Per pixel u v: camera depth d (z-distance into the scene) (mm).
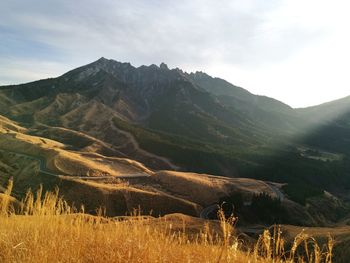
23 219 6566
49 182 119562
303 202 157875
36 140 190375
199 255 5289
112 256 5188
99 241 5910
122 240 5980
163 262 5242
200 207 134000
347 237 48969
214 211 134125
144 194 123188
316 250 4461
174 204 126312
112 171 159375
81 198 111688
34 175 127062
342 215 166375
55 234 6004
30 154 157500
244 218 129750
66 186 115562
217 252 4902
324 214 159500
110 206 112688
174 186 151750
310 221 144250
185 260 5285
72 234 6195
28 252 5293
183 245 6281
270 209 140750
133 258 5105
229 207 130875
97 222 7102
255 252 4852
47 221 6617
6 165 140750
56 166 143500
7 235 5867
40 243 5750
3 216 6645
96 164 160125
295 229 60062
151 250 5496
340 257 44344
